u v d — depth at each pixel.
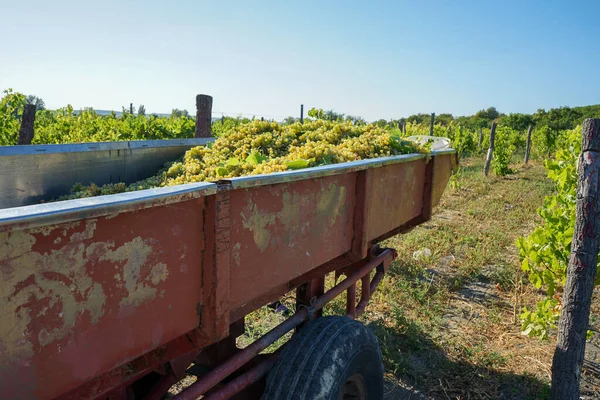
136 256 1.44
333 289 3.07
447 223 9.20
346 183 2.60
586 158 3.10
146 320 1.51
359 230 2.74
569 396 3.26
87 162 3.49
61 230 1.22
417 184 3.77
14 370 1.18
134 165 3.96
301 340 2.42
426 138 5.00
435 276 6.18
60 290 1.25
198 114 8.45
